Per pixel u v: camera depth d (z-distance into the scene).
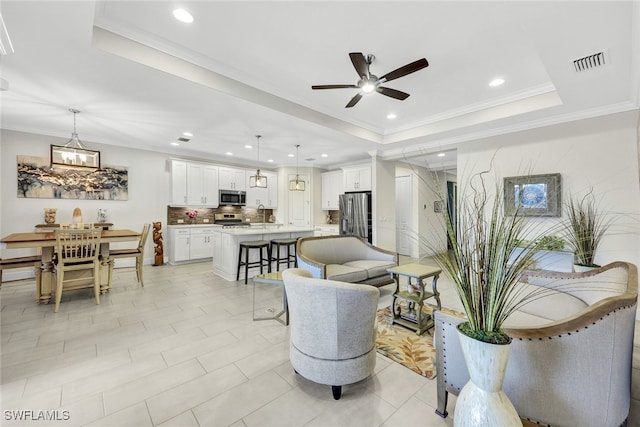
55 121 4.12
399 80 3.12
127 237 3.77
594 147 3.37
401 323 2.83
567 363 1.20
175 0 1.98
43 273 3.38
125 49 2.35
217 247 4.98
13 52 2.25
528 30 2.00
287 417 1.58
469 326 1.20
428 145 5.05
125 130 4.58
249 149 5.93
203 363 2.12
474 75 3.01
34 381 1.87
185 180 6.18
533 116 3.58
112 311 3.16
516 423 1.09
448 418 1.57
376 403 1.70
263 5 2.02
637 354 2.22
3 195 4.32
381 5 2.01
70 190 4.90
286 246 5.14
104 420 1.54
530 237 3.73
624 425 1.33
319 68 2.91
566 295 2.12
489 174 4.23
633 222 3.13
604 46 2.14
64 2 1.72
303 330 1.76
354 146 5.43
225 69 2.90
